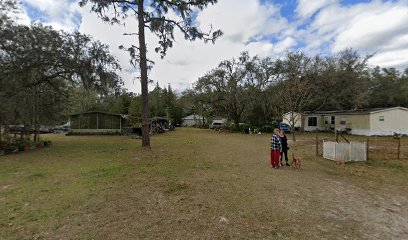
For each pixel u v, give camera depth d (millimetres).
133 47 13188
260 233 3619
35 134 15195
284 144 9039
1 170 8133
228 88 31984
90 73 14008
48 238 3445
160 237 3457
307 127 30719
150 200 5000
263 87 30953
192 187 5953
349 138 20500
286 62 27438
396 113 22953
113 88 15383
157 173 7453
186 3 12555
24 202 4875
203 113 49125
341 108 32156
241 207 4668
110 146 15383
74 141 19203
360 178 7184
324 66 26719
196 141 19328
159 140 20297
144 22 13133
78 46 13453
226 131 33844
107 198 5090
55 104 16109
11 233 3594
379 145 15125
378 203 5074
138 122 30594
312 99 26484
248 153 12289
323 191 5836
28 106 12859
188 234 3555
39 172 7715
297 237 3525
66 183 6285
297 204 4906
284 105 22109
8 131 13688
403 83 34281
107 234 3543
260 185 6223
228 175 7293
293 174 7551
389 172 7934
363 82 27703
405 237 3623
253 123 33438
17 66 12180
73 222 3947
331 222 4094
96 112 27438
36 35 12258
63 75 14555
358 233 3715
